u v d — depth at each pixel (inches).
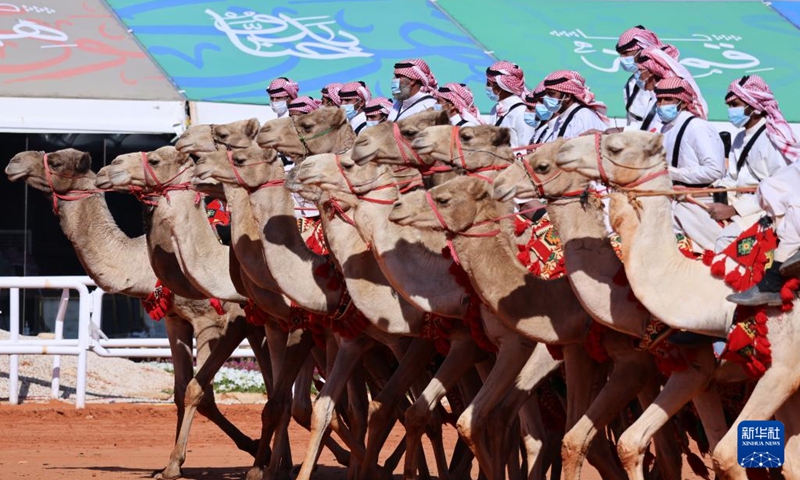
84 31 1261.1
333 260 543.2
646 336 426.3
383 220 497.4
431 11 1427.2
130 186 598.5
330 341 572.7
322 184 500.7
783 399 405.4
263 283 561.6
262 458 594.9
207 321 652.7
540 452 503.8
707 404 438.6
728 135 562.9
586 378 472.1
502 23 1413.6
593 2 1509.6
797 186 411.2
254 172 545.6
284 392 584.4
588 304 431.5
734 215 476.4
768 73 1304.1
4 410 911.7
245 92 1147.9
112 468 668.1
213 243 609.9
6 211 1128.2
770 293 402.0
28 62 1155.9
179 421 655.1
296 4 1407.5
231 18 1339.8
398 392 530.6
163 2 1362.0
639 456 419.8
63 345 922.7
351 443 570.6
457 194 459.2
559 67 1296.8
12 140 1119.0
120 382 1053.8
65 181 642.2
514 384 491.8
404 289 492.4
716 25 1441.9
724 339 419.2
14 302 914.1
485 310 484.4
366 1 1430.9
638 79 581.0
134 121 1085.8
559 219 439.5
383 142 499.8
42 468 660.1
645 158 412.8
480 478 581.3
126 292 652.1
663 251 413.7
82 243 643.5
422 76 679.1
